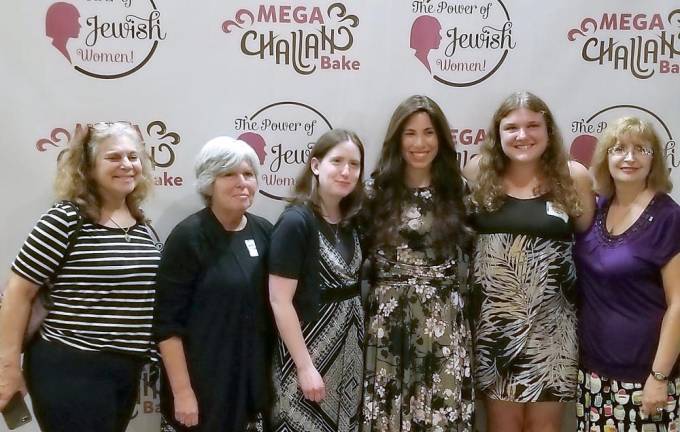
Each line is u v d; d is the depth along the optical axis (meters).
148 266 1.84
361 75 2.23
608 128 1.95
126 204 1.91
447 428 1.94
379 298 1.98
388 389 1.95
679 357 1.93
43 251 1.74
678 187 2.28
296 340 1.83
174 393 1.82
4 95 2.17
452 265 1.98
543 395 1.96
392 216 1.97
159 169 2.23
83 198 1.80
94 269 1.76
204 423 1.83
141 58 2.19
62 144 2.21
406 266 1.96
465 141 2.27
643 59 2.25
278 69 2.21
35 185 2.21
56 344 1.76
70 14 2.16
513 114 1.97
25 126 2.19
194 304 1.83
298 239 1.85
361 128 2.24
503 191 2.00
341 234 1.94
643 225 1.88
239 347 1.84
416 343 1.94
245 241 1.90
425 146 1.96
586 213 2.01
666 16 2.24
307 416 1.88
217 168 1.83
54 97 2.19
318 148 1.91
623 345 1.89
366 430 1.96
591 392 1.96
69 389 1.75
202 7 2.18
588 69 2.25
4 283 2.22
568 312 2.01
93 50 2.18
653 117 2.27
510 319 1.96
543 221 1.95
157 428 2.28
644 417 1.89
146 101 2.20
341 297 1.91
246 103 2.22
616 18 2.23
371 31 2.21
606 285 1.91
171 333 1.81
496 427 2.09
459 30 2.22
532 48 2.24
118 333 1.79
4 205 2.21
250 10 2.19
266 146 2.24
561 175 1.99
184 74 2.20
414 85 2.24
